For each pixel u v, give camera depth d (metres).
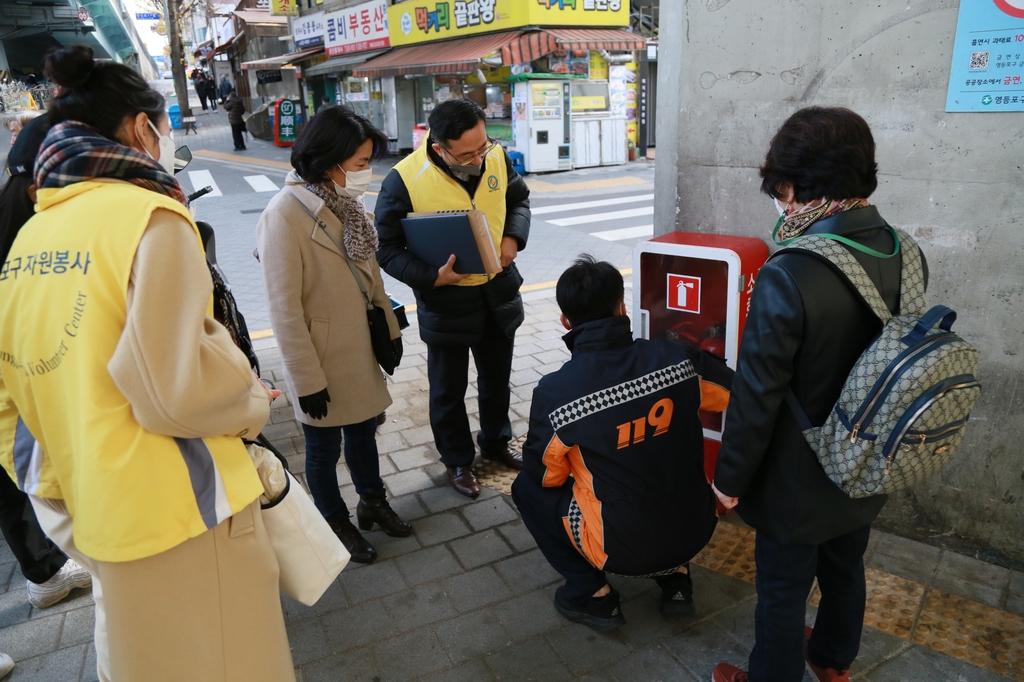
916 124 2.37
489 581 2.58
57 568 2.45
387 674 2.16
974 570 2.52
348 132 2.29
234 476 1.42
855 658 2.08
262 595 1.51
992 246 2.32
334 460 2.66
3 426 1.52
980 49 2.18
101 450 1.28
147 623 1.37
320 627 2.37
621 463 2.07
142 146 1.46
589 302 2.13
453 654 2.23
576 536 2.16
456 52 13.45
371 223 2.51
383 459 3.51
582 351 2.13
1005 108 2.19
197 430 1.33
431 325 2.93
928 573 2.51
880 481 1.45
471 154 2.68
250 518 1.47
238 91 29.98
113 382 1.30
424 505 3.10
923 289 1.62
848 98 2.49
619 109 15.29
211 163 16.95
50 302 1.31
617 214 10.41
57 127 1.38
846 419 1.49
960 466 2.56
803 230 1.63
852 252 1.54
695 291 2.80
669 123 3.02
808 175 1.56
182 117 24.28
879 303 1.53
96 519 1.30
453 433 3.15
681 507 2.13
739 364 1.62
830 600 1.88
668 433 2.10
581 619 2.32
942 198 2.38
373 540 2.86
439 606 2.46
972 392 1.41
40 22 19.70
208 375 1.31
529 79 13.80
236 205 11.33
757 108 2.71
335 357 2.47
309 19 19.83
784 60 2.60
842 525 1.67
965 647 2.18
